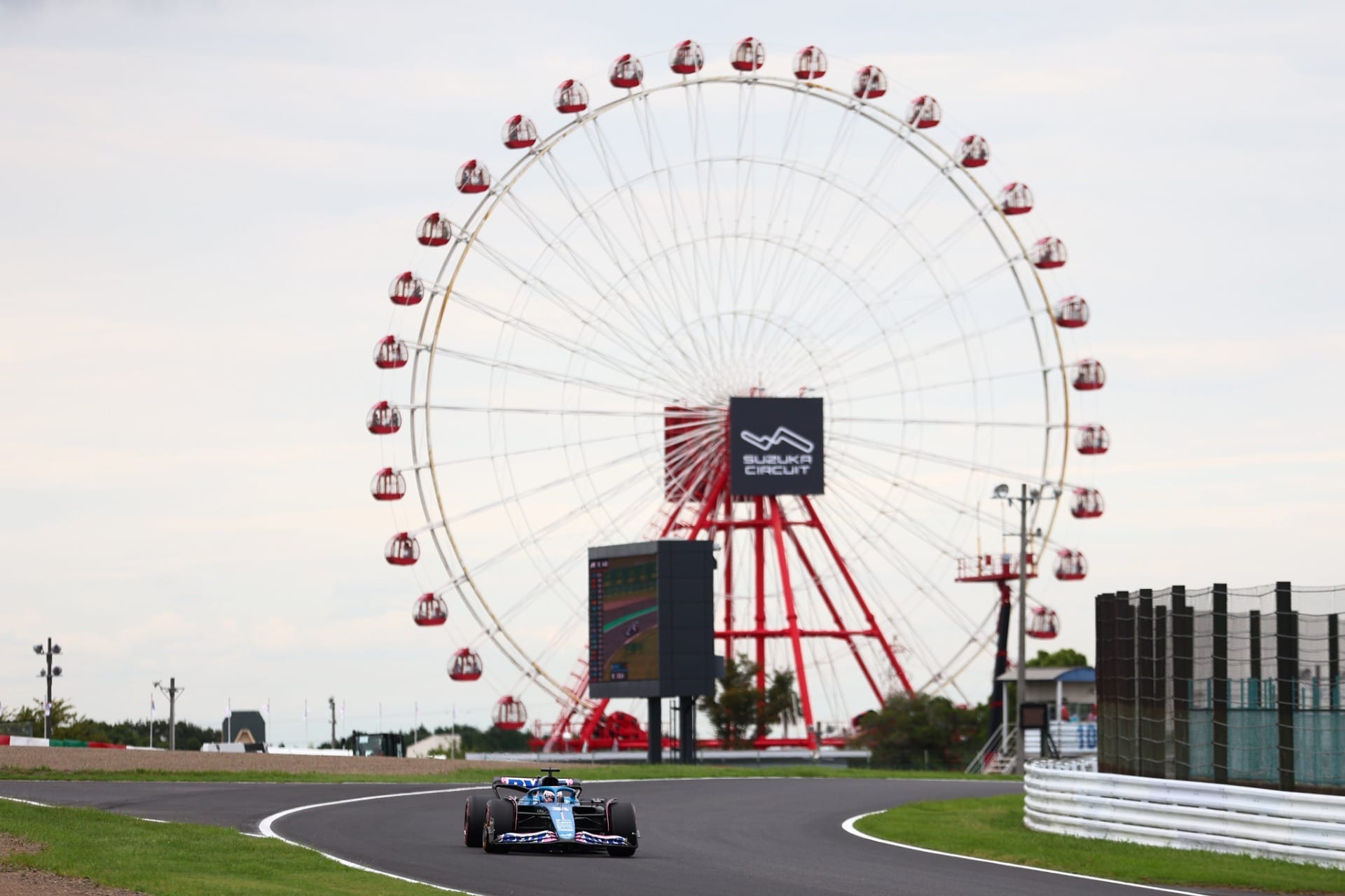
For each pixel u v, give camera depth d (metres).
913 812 43.06
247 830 32.19
